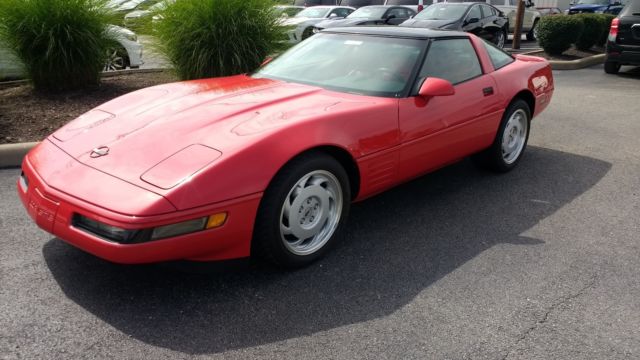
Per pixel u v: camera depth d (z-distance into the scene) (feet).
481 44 14.96
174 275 9.86
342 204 10.55
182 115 10.12
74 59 23.12
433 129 12.30
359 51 13.12
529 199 14.20
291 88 11.94
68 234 8.41
